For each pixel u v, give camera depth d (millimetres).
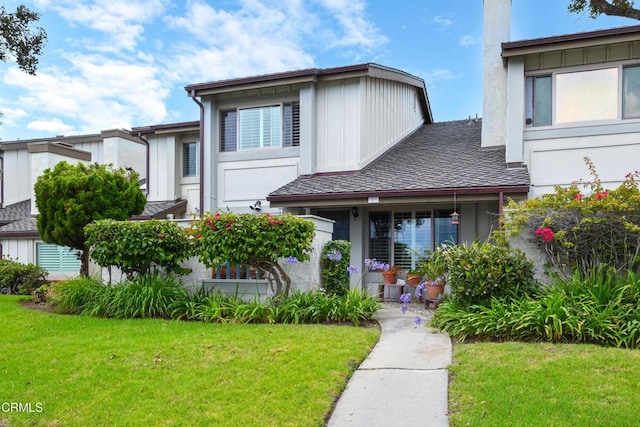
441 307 7520
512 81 10625
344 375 5000
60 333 6891
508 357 5199
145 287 8195
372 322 7715
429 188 9906
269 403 4309
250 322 7461
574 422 3662
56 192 10781
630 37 9602
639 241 6734
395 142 14609
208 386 4715
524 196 9664
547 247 7348
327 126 12680
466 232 11117
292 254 7656
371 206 11859
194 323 7352
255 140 13391
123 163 16734
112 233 8422
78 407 4387
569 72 10352
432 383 4754
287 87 12922
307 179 12258
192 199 15180
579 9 7258
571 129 10258
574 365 4785
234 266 9008
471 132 14891
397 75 14180
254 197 13188
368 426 3943
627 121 9867
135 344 6078
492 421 3770
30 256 15531
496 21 12492
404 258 11711
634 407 3852
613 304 5887
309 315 7531
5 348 6184
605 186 9938
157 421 4051
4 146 19312
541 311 6059
